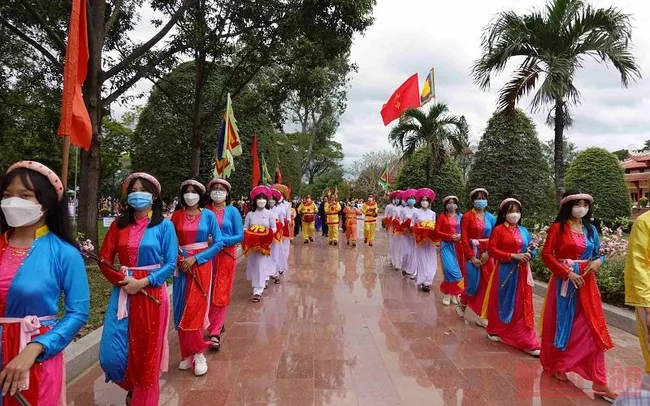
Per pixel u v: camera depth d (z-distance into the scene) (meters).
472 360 5.10
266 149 23.47
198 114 13.40
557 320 4.46
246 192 22.30
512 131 15.66
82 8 4.36
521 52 9.78
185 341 4.56
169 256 3.71
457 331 6.18
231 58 15.02
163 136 19.53
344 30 10.96
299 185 36.81
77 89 4.30
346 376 4.63
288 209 10.93
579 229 4.52
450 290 7.46
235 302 7.80
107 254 3.67
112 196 37.56
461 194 19.84
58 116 12.62
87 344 4.84
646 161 32.12
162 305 3.63
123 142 26.48
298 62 13.12
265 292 8.61
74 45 4.12
